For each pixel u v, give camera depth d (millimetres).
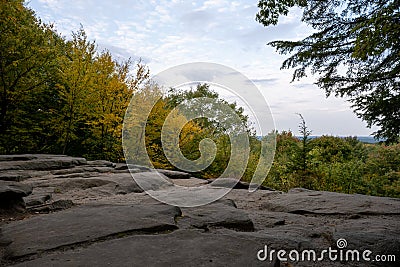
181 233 1665
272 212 2658
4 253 1386
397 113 6250
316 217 2498
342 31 6660
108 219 1889
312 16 6734
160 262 1239
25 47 9445
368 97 6551
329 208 2764
